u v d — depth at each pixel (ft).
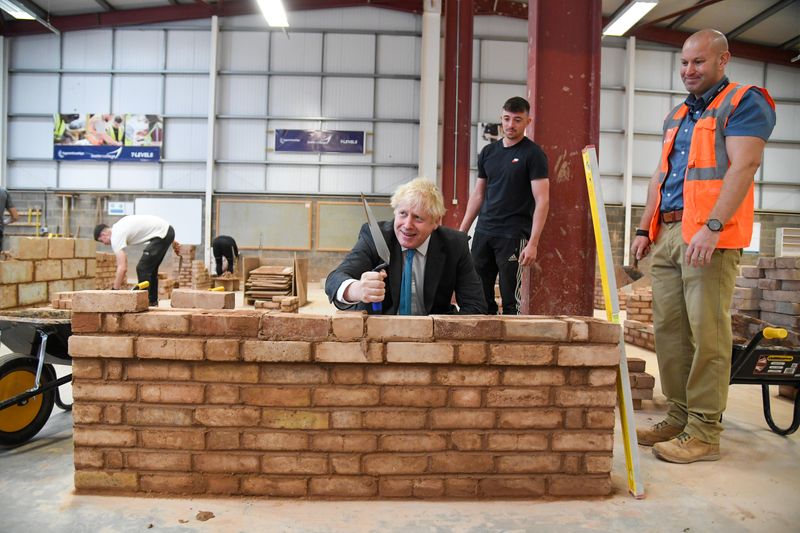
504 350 6.60
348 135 47.06
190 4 45.75
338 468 6.61
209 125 46.09
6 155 46.24
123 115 46.39
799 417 9.61
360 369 6.59
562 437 6.78
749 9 42.24
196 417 6.59
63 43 46.44
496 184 11.76
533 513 6.41
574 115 11.35
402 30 46.93
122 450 6.63
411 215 7.75
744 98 7.98
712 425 8.40
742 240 8.09
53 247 16.49
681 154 8.94
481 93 47.14
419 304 8.32
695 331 8.32
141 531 5.79
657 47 47.60
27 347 8.84
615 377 6.82
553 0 11.31
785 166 48.67
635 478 6.92
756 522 6.33
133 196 46.85
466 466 6.70
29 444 8.64
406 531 5.90
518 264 11.59
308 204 47.19
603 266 7.14
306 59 46.85
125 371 6.61
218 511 6.27
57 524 5.91
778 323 14.71
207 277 39.24
